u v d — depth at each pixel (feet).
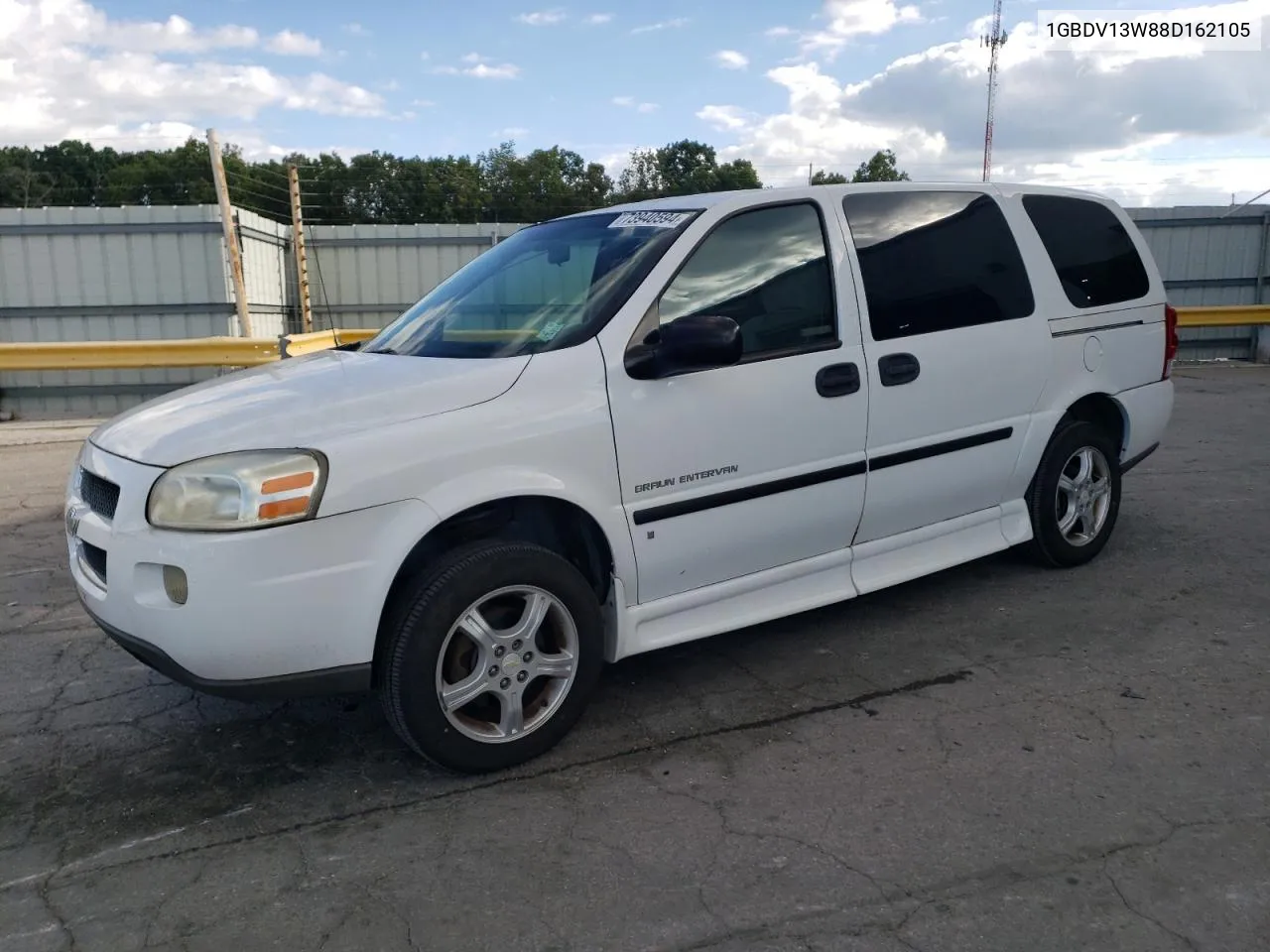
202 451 9.94
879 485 13.85
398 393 10.68
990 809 10.05
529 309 12.66
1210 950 7.96
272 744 11.94
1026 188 16.42
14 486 26.35
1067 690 12.79
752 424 12.47
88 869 9.47
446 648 10.55
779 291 12.98
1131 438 17.72
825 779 10.75
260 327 46.42
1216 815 9.84
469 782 10.92
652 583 12.08
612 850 9.54
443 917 8.61
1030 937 8.15
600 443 11.30
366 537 10.01
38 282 42.73
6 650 14.94
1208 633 14.57
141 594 9.99
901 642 14.58
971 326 14.85
